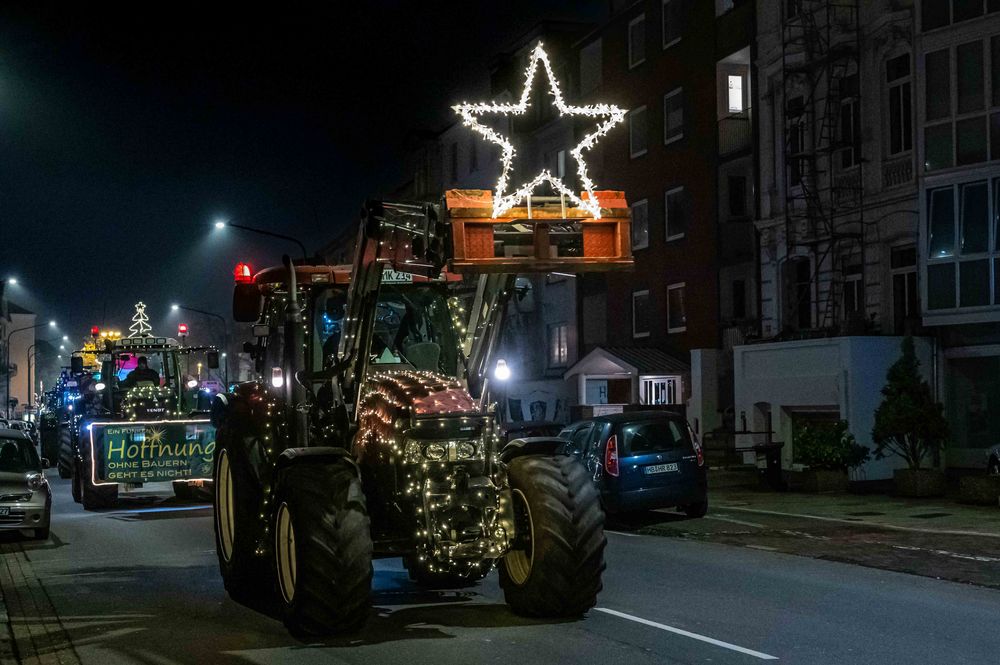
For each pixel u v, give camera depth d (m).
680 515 17.75
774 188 29.05
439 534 8.34
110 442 19.86
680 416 17.23
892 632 8.41
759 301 29.70
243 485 10.31
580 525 8.73
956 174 22.69
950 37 22.94
